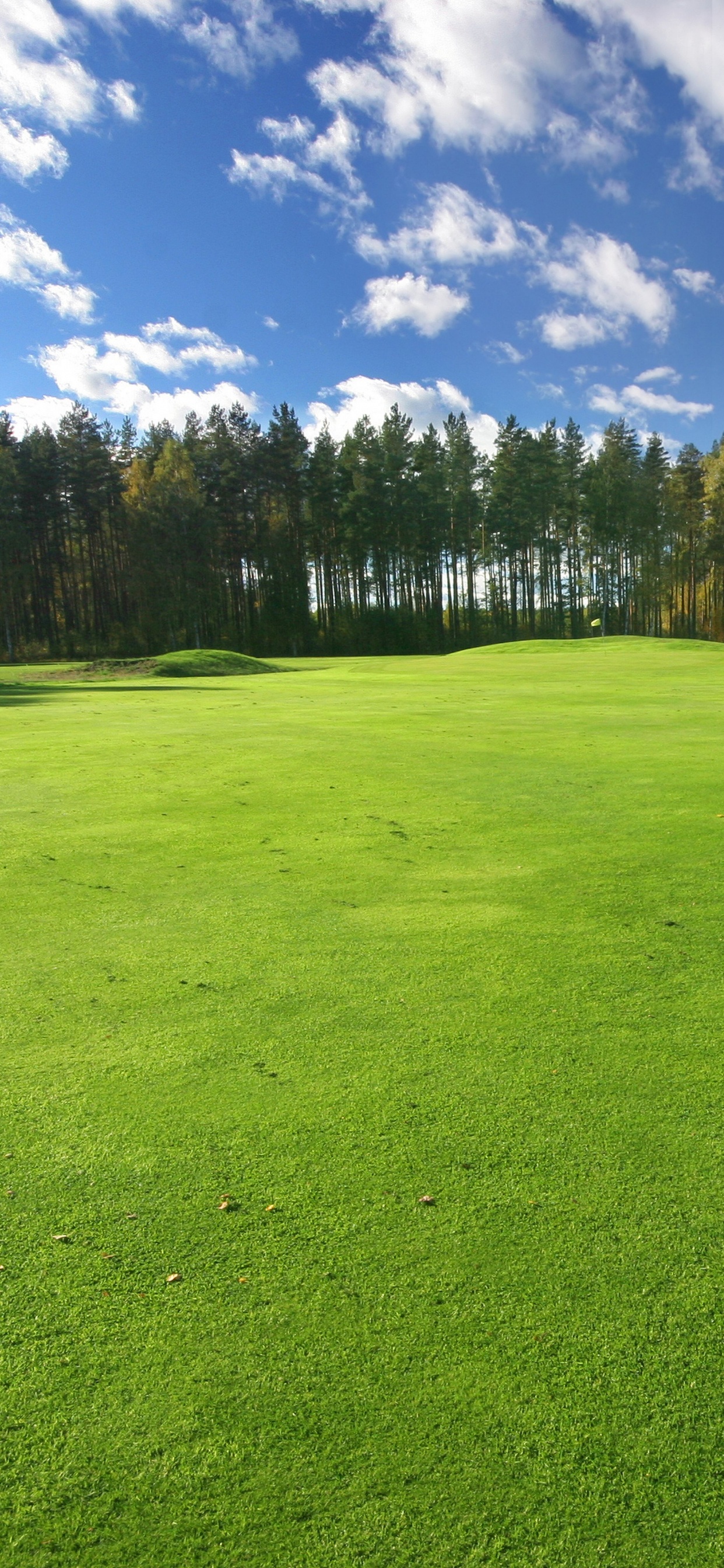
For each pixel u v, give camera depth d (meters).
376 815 9.04
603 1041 4.39
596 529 75.56
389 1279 2.89
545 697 21.06
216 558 70.69
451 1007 4.79
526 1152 3.54
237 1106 3.91
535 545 80.56
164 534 65.12
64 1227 3.17
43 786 10.62
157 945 5.76
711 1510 2.17
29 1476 2.28
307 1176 3.42
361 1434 2.36
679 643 45.34
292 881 7.00
